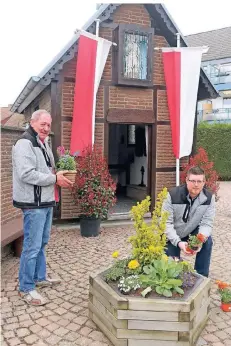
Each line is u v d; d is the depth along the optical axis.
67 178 3.91
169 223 3.79
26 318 3.40
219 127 18.92
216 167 19.03
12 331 3.17
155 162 8.36
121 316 2.78
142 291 2.90
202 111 28.70
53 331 3.17
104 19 7.46
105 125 7.86
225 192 14.02
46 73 7.00
